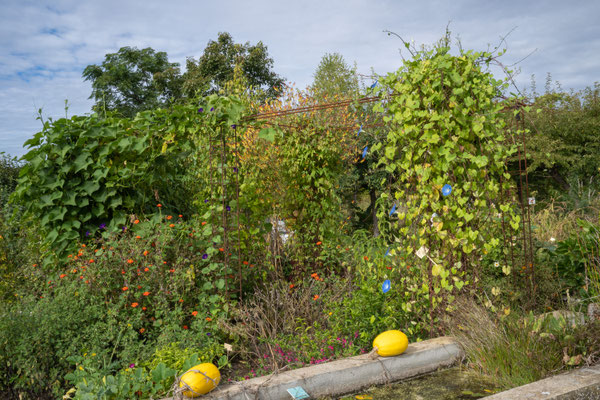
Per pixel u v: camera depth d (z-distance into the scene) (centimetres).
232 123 434
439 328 381
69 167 507
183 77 2580
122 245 458
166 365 342
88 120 534
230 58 2264
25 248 625
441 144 363
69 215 513
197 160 566
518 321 346
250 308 439
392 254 401
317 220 645
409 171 375
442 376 329
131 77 2822
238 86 1343
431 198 367
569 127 1384
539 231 771
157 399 299
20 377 349
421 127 367
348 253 605
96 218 527
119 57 2844
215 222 469
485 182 374
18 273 574
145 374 321
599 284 414
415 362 332
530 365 308
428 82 356
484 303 372
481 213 383
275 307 467
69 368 357
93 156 530
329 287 520
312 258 624
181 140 512
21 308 411
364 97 412
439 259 372
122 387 294
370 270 439
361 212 1536
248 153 620
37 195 509
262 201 535
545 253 559
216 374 279
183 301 433
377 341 329
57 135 510
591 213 972
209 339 393
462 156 356
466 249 362
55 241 502
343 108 739
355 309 395
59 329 372
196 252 481
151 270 433
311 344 374
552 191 1435
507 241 495
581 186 1265
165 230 469
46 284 470
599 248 464
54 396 346
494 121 369
